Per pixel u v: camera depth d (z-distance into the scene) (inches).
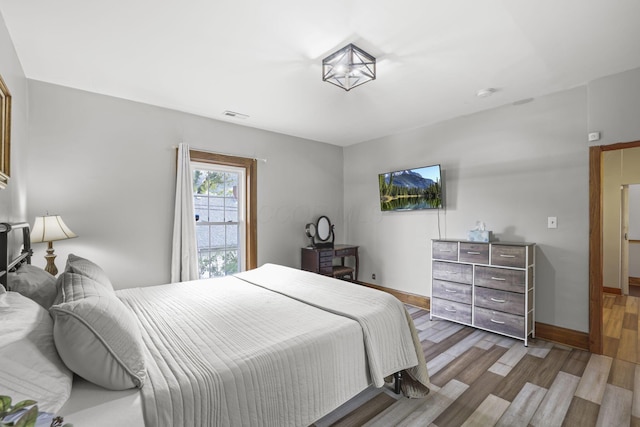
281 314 75.9
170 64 95.1
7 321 40.7
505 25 74.8
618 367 96.3
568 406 77.0
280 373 54.7
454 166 146.8
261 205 165.0
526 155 123.6
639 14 70.1
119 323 46.6
